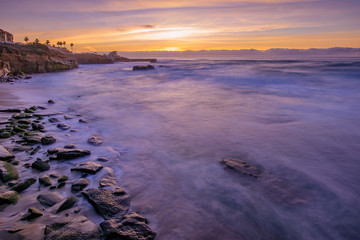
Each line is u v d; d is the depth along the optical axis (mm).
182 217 3521
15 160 5250
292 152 6203
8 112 10227
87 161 5406
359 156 5938
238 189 4359
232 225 3371
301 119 9633
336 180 4754
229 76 31422
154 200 3959
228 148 6500
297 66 51156
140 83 25281
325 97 15078
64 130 7906
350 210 3768
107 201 3715
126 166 5301
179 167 5281
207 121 9414
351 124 8805
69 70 51531
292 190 4359
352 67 42688
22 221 3184
